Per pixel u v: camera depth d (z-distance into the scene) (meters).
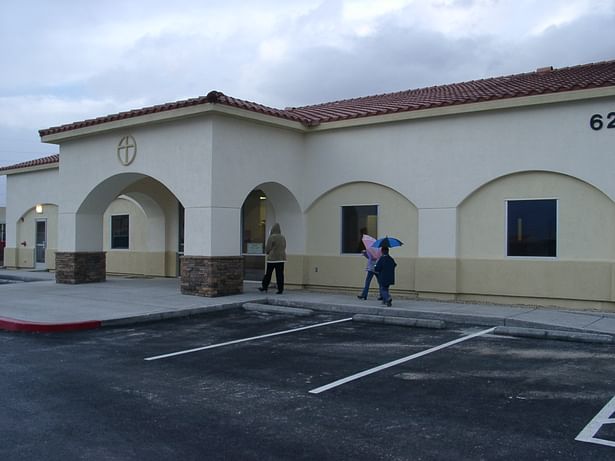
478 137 14.30
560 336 10.34
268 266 15.77
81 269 18.62
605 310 12.88
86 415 6.29
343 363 8.68
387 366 8.48
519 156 13.75
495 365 8.51
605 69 17.11
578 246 13.20
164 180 15.88
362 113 15.82
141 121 15.95
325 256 16.83
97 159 17.83
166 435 5.70
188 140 15.30
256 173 15.83
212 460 5.10
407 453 5.27
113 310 12.81
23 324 11.20
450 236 14.62
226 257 15.09
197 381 7.70
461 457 5.17
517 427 5.93
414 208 15.41
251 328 11.57
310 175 17.11
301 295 15.58
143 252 22.03
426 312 12.42
